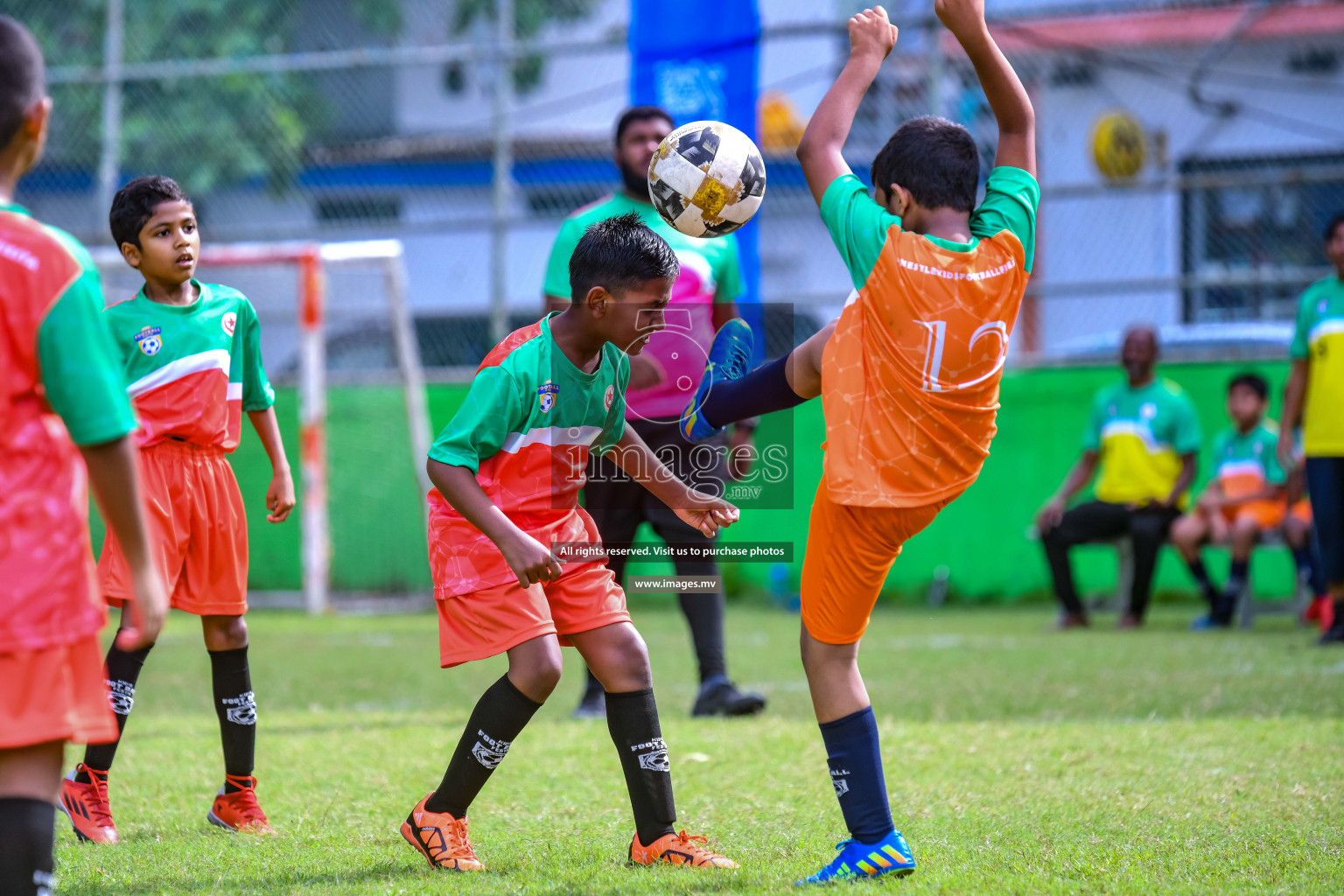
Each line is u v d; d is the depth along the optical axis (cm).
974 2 902
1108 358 3600
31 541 665
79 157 4456
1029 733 1502
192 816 1145
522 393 955
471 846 986
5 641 650
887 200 919
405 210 4822
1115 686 1927
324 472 3512
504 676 958
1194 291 4244
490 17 5106
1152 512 2938
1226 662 2211
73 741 673
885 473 873
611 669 975
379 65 3391
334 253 3369
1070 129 4706
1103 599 3559
